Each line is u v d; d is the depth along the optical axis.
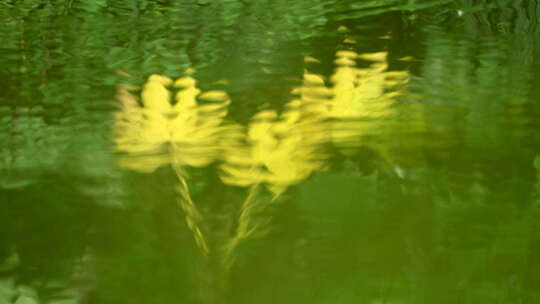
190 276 1.63
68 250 1.66
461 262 1.63
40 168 1.78
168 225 1.69
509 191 1.72
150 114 1.89
